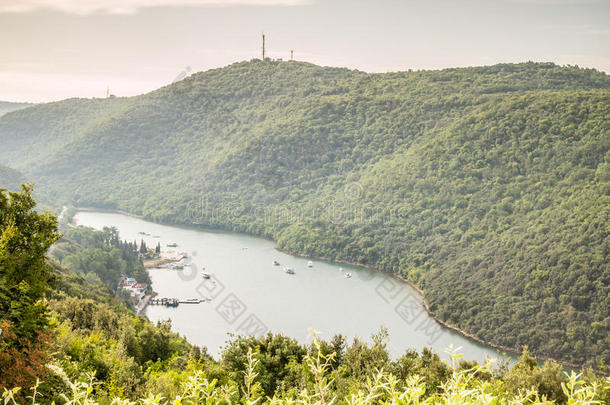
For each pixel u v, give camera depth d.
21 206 23.31
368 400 9.38
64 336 30.86
